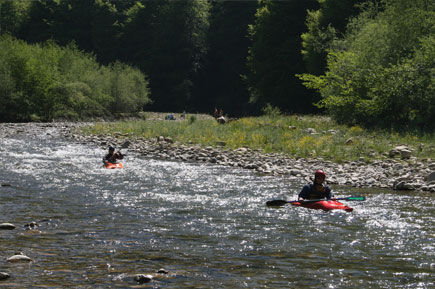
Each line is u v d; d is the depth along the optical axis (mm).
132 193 15609
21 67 68312
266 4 85688
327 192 14320
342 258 8555
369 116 35812
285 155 25922
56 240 9523
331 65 38906
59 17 133250
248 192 16156
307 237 10117
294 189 16875
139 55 128750
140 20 130625
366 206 13695
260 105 99812
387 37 35469
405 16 34812
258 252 8914
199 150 29078
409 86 30969
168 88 125812
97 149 31609
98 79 81312
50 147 32344
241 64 122000
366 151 24844
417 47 34094
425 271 7816
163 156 27766
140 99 91188
